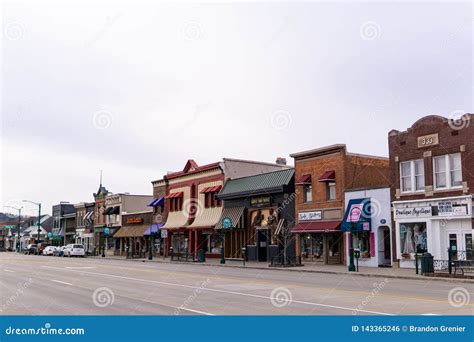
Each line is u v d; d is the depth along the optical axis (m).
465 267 24.80
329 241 36.94
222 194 47.59
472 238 27.92
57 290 19.16
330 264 36.34
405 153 32.06
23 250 103.44
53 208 99.38
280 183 40.66
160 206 61.22
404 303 14.54
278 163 54.34
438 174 30.33
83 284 21.64
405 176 32.16
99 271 31.03
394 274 26.45
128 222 69.25
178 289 19.16
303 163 39.22
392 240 32.47
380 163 37.72
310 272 30.50
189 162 55.50
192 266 38.75
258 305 14.29
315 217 37.69
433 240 29.97
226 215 46.94
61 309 14.01
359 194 34.59
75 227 88.81
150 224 64.00
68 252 68.38
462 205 28.41
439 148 30.11
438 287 19.94
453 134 29.42
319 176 37.69
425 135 30.95
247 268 35.75
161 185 61.16
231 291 18.20
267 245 42.75
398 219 31.95
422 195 30.83
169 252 58.41
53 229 98.62
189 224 53.56
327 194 37.06
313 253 38.03
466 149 28.69
